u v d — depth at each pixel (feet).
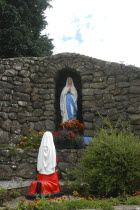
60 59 31.35
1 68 28.91
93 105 29.17
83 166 18.28
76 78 33.30
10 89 28.43
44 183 16.20
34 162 23.85
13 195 16.67
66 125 28.40
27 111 29.48
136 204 14.03
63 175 23.38
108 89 29.17
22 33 42.75
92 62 30.53
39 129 29.27
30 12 45.03
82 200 13.91
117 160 16.78
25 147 25.25
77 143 25.55
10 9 40.19
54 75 31.12
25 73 30.04
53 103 30.32
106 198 16.57
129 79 28.81
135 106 27.81
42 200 13.70
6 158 23.58
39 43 45.80
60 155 24.25
